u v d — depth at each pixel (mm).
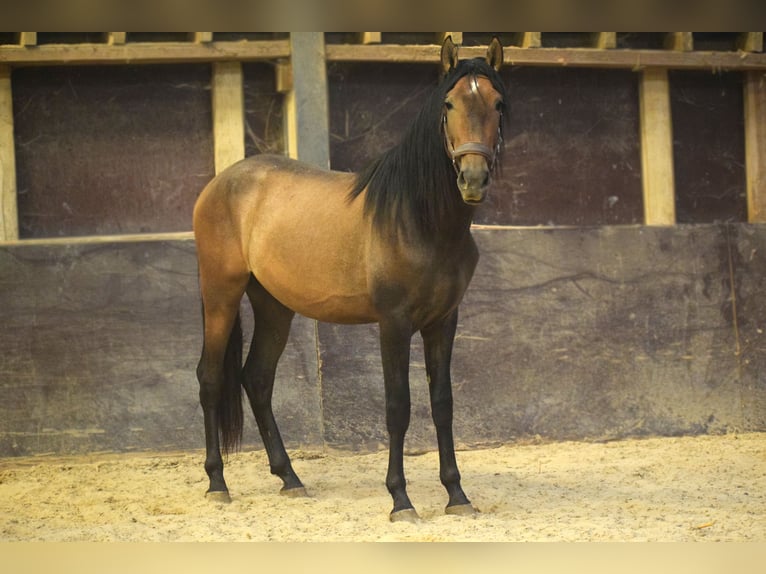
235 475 7762
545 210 9305
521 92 9250
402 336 6016
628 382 8914
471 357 8664
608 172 9438
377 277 6023
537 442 8703
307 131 8555
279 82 8758
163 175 8836
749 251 9211
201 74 8875
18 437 8141
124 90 8773
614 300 8945
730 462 7828
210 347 7160
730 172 9641
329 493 7113
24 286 8203
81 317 8289
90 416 8258
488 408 8664
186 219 8875
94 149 8727
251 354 7359
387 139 9062
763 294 9203
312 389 8438
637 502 6523
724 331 9117
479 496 6816
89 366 8281
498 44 6055
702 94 9617
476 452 8477
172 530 5984
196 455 8375
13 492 7285
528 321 8789
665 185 9383
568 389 8812
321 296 6527
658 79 9367
